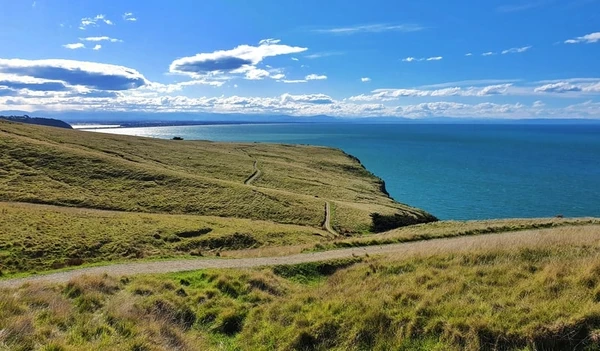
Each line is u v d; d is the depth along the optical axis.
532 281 11.22
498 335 8.73
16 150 71.00
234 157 121.62
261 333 11.14
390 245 29.12
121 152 97.19
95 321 10.90
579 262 12.40
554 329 8.46
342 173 128.50
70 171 67.75
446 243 23.39
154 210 57.78
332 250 27.48
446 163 182.38
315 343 10.13
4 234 33.56
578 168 161.50
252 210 62.75
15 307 10.95
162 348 9.62
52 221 40.28
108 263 23.80
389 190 118.50
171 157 104.00
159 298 13.39
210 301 13.70
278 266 20.62
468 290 11.51
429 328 9.57
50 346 8.52
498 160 193.50
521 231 33.72
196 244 41.06
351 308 11.15
